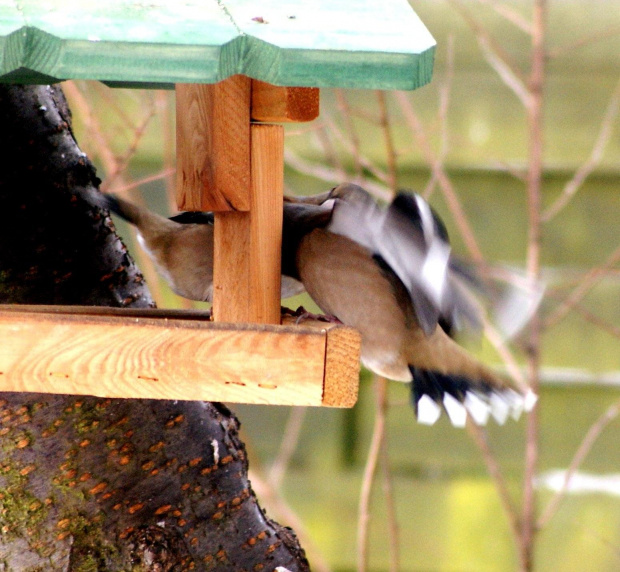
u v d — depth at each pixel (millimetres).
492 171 9531
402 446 9750
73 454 7711
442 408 7766
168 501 7730
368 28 7598
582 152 9633
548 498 9633
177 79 7543
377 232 7645
